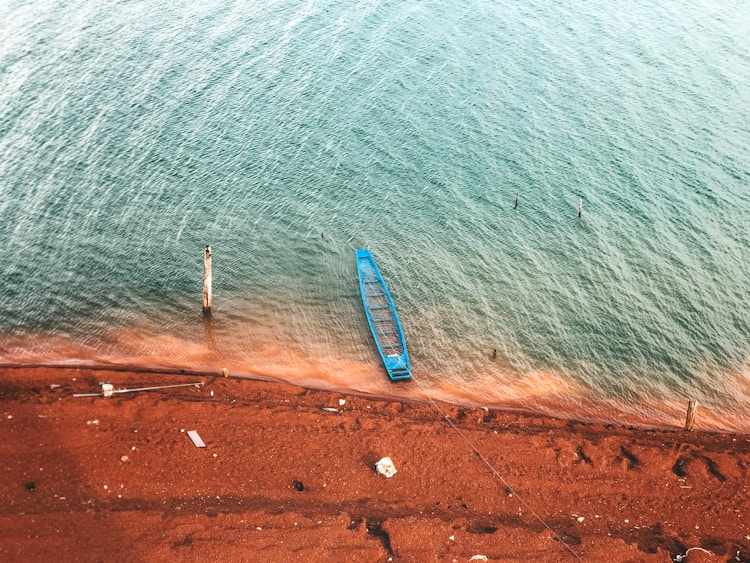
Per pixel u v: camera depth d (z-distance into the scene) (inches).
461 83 2561.5
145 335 1557.6
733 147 2224.4
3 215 1860.2
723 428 1402.6
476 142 2258.9
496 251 1855.3
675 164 2151.8
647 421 1418.6
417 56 2728.8
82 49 2691.9
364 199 2023.9
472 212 1984.5
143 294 1669.5
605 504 1151.0
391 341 1573.6
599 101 2465.6
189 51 2709.2
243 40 2805.1
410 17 3031.5
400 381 1482.5
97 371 1386.6
